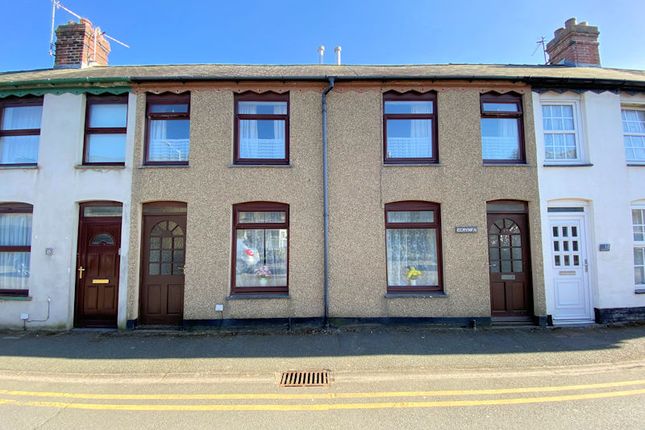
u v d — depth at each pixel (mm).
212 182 8672
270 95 9078
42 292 8445
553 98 9227
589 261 8875
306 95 8977
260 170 8742
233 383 5488
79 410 4629
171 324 8531
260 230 8859
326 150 8789
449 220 8688
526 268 8844
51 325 8352
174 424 4238
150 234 8750
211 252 8508
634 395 4922
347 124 8891
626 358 6379
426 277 8812
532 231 8781
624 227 8922
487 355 6520
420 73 9477
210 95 8914
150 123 9047
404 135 9133
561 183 8891
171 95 9039
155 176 8672
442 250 8711
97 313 8539
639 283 9109
